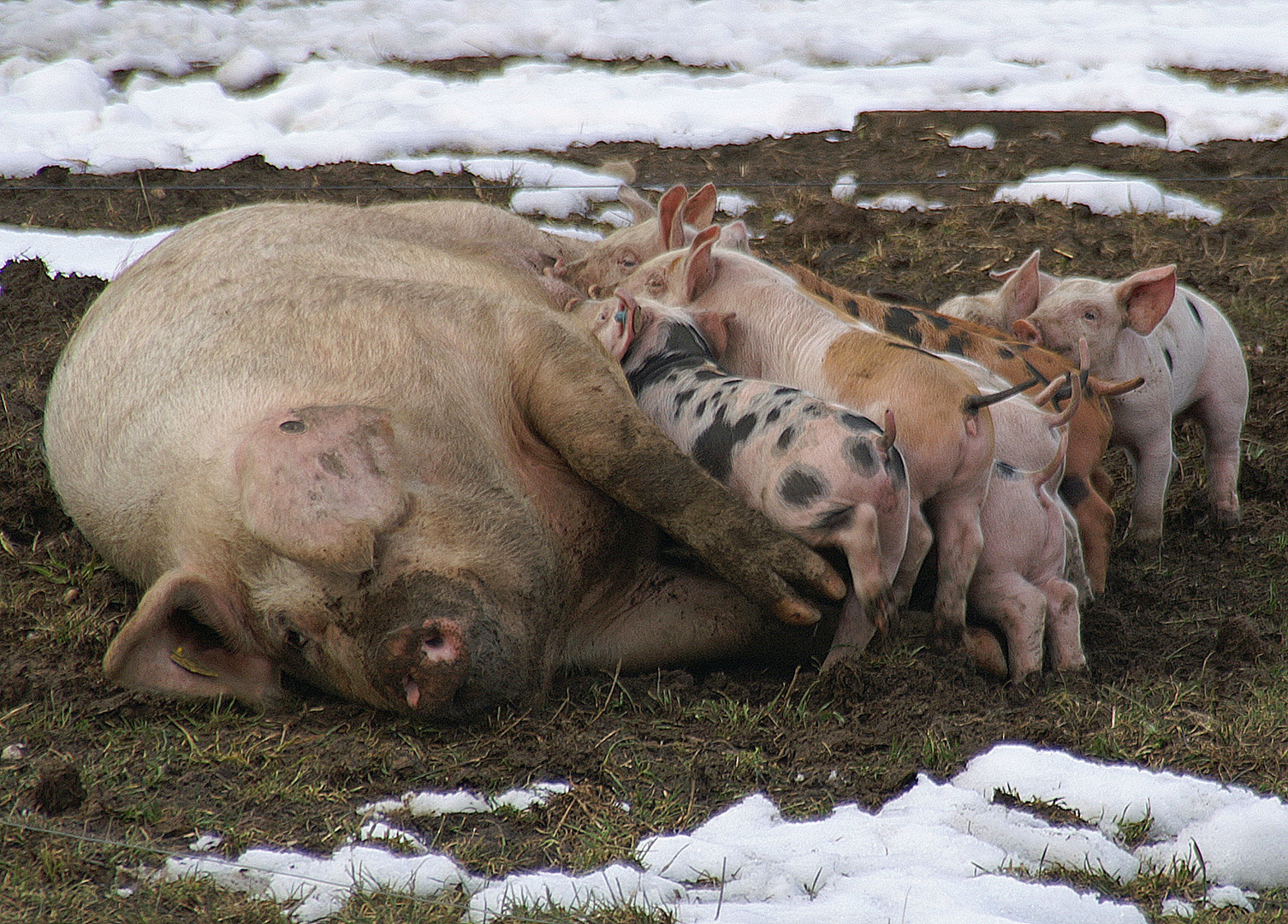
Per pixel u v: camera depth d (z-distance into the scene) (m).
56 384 11.70
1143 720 9.56
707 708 9.91
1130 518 14.85
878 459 10.13
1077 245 21.72
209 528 9.70
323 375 10.20
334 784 8.77
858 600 10.10
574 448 10.48
